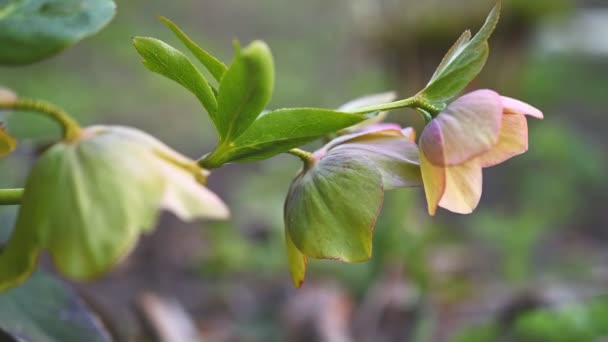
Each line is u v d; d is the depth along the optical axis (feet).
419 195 6.16
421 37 5.61
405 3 5.64
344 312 3.99
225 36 10.36
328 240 1.36
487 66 5.92
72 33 1.20
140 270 5.22
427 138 1.34
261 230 5.50
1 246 1.65
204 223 5.66
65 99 7.23
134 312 3.40
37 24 1.20
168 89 8.30
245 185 6.48
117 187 1.20
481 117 1.33
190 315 4.62
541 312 3.56
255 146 1.34
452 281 4.66
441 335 4.09
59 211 1.19
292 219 1.38
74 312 1.61
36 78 7.16
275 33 10.40
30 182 1.21
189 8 10.16
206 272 5.10
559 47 8.63
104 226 1.19
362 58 6.91
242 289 4.88
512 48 5.96
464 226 6.00
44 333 1.58
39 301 1.60
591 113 8.86
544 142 6.89
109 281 4.99
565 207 6.69
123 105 8.00
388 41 5.71
